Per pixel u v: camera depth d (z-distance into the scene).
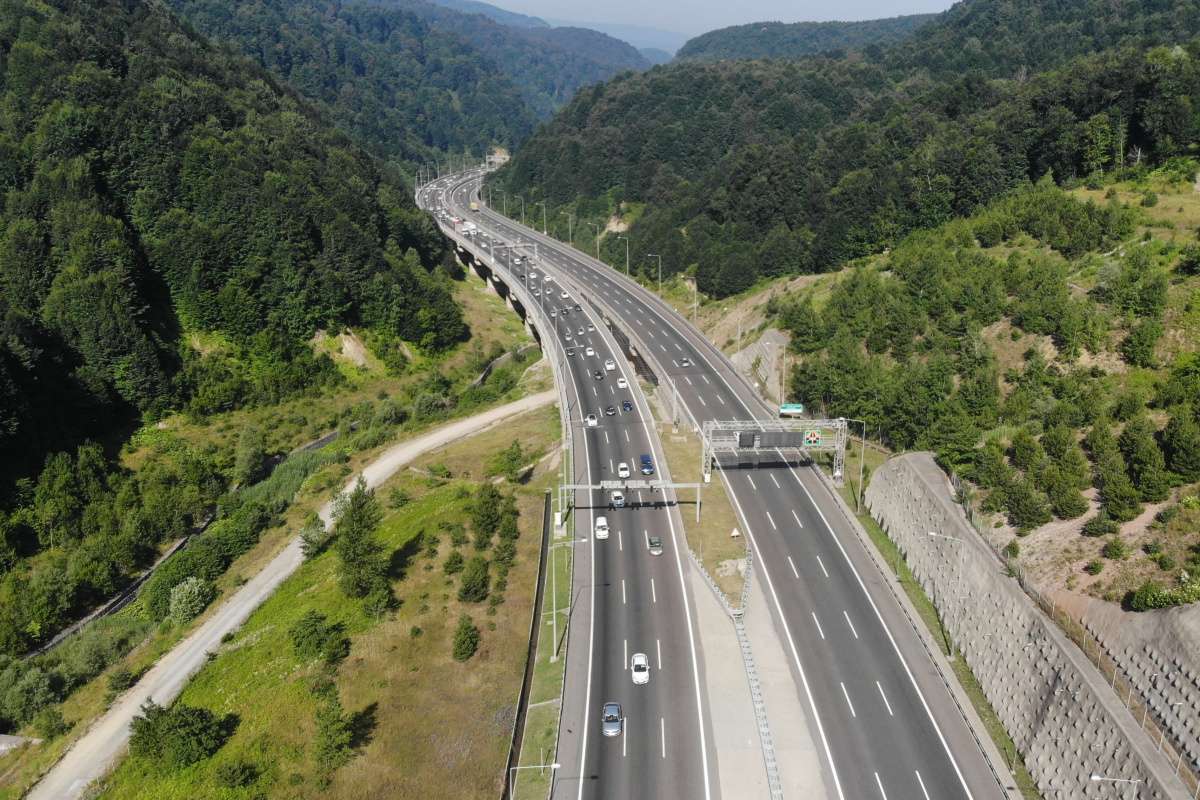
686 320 165.25
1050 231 117.75
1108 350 91.56
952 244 129.88
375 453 122.56
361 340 153.38
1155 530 61.69
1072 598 60.16
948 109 190.00
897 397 100.75
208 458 118.06
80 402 114.25
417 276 172.75
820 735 61.22
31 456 103.31
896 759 58.94
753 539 87.88
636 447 111.88
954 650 70.44
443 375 156.25
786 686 66.38
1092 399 80.19
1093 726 51.03
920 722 62.44
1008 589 63.25
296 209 149.75
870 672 67.81
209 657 77.50
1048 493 70.31
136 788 60.09
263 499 109.50
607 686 66.94
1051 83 156.00
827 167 184.25
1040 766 56.00
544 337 152.25
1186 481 63.97
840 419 97.31
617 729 61.84
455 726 64.62
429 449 122.19
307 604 81.50
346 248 155.00
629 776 58.06
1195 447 63.25
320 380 144.12
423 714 65.62
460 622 73.00
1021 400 90.12
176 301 136.25
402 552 87.56
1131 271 96.38
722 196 197.62
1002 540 70.19
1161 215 112.44
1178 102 126.94
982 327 106.38
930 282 116.81
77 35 154.00
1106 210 112.06
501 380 150.62
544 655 71.75
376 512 97.88
